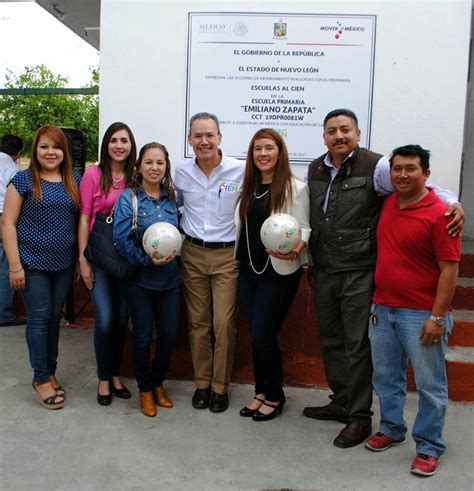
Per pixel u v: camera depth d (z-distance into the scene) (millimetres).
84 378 4250
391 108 4086
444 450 3018
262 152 3281
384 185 3076
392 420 3164
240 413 3648
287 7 4039
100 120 4258
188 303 3760
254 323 3447
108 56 4191
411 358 2945
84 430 3404
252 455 3143
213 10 4074
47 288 3646
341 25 4027
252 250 3393
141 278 3473
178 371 4230
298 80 4090
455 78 4027
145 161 3430
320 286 3365
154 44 4148
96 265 3488
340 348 3469
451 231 2705
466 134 6344
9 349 4902
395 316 2969
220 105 4156
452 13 3973
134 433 3379
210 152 3445
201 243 3619
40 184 3535
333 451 3199
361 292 3197
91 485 2818
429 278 2846
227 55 4105
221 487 2822
